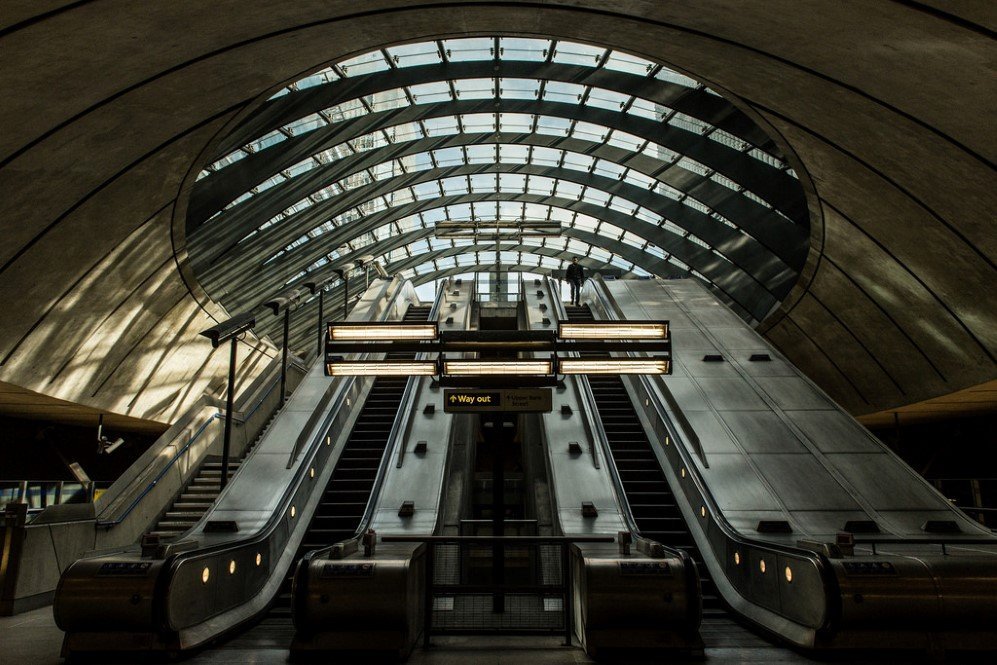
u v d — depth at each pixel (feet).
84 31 23.80
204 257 70.13
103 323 47.73
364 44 35.06
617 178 97.60
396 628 19.94
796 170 44.01
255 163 62.03
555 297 70.18
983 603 19.53
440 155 97.45
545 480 38.63
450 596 24.58
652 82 65.31
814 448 34.88
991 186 32.19
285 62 33.55
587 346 26.30
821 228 49.06
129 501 34.42
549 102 77.82
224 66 30.99
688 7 28.66
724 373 45.01
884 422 71.51
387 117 72.64
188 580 20.27
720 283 95.04
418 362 26.17
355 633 19.95
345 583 20.06
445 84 73.05
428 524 30.68
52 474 66.39
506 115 84.48
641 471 37.68
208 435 44.27
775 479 31.89
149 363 59.06
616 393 50.47
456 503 35.37
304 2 27.94
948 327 46.37
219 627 21.68
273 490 31.73
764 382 43.45
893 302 49.93
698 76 37.22
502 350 26.30
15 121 27.27
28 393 46.70
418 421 42.93
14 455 61.87
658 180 83.35
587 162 97.04
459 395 26.05
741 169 67.56
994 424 64.69
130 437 76.84
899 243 43.29
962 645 19.51
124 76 27.91
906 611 19.42
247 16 27.25
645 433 42.19
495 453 26.35
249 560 25.17
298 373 68.33
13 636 22.52
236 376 81.25
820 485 31.42
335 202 88.02
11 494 39.99
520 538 22.03
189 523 36.50
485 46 64.08
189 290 55.67
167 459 38.75
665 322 26.45
